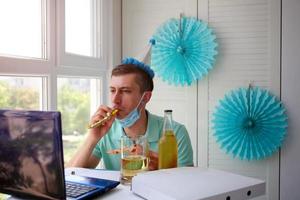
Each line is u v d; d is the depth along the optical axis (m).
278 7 1.84
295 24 1.82
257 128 1.83
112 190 0.93
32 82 1.43
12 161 0.77
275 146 1.81
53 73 1.50
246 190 0.85
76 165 1.24
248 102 1.84
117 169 1.38
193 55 1.92
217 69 1.94
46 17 1.46
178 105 2.01
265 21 1.87
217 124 1.90
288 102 1.84
